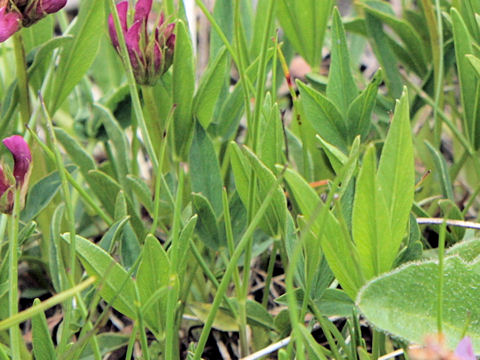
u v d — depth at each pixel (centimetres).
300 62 61
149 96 43
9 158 44
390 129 35
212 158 43
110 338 43
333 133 44
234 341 45
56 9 40
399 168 36
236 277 41
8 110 44
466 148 46
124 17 40
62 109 54
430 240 49
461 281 35
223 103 47
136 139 49
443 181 45
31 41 47
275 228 42
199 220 42
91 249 37
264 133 40
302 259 39
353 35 56
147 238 36
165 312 38
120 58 41
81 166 46
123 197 41
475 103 45
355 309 37
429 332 35
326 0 48
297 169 48
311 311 39
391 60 49
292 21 49
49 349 36
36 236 46
